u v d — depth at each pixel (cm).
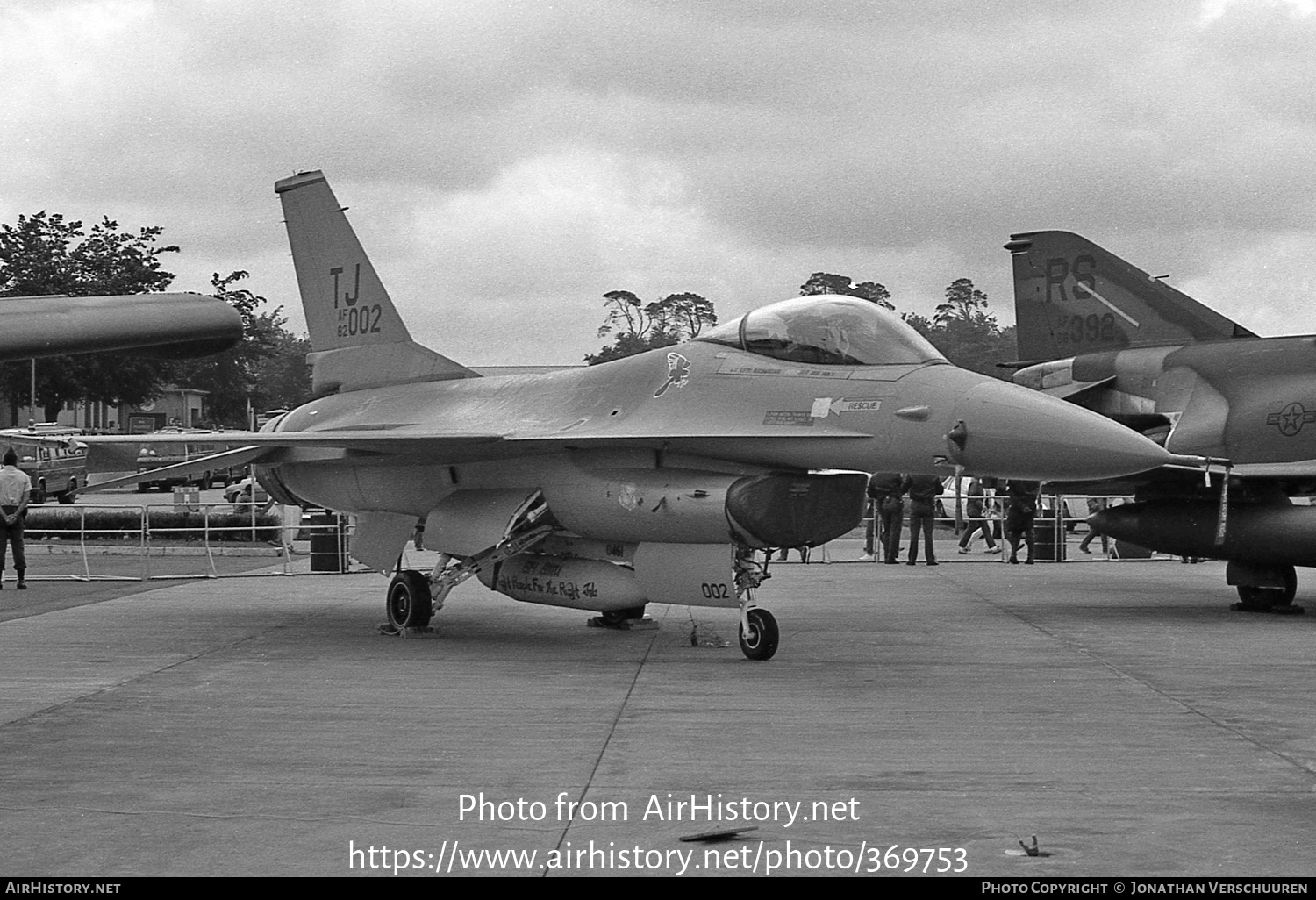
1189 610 1614
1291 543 1493
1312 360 1617
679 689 1014
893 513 2414
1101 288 1962
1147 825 607
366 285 1720
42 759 761
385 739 821
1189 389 1720
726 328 1248
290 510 3028
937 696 982
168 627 1455
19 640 1338
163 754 773
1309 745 795
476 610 1630
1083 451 1018
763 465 1178
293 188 1803
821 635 1358
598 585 1271
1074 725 860
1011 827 604
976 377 1089
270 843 582
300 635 1386
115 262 3969
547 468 1289
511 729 853
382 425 1545
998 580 2062
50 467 4281
